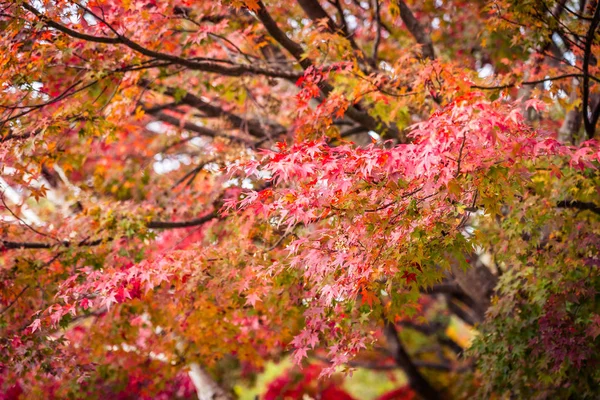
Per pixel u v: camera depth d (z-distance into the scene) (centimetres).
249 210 616
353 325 534
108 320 749
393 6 674
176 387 1185
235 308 691
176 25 711
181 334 766
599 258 606
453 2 1012
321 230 476
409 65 658
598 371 621
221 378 1325
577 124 745
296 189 462
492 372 708
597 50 624
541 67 675
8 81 550
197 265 581
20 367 571
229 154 781
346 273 470
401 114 686
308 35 654
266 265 573
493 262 793
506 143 415
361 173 438
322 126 626
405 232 449
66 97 608
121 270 585
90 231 705
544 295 632
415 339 1566
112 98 679
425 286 491
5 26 541
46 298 653
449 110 415
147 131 1106
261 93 898
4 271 648
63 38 574
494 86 621
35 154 643
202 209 802
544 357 653
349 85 693
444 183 429
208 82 780
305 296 578
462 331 1986
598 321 591
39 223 761
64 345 622
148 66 630
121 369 833
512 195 455
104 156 1066
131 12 636
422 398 1302
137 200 977
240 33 724
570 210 655
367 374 1780
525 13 579
